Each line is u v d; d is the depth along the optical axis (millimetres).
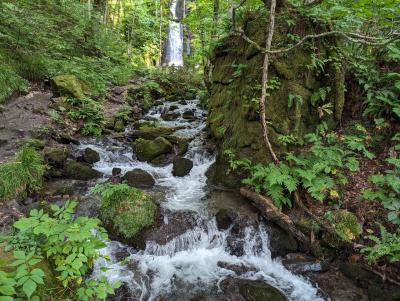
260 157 5914
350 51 6707
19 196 5281
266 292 4227
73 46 12734
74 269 2955
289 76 6000
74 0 15062
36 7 11984
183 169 7047
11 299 2178
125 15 19797
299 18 6211
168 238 4996
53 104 8523
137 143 7895
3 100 7945
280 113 5973
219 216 5336
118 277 4340
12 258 3006
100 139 8141
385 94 5668
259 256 5008
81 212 5223
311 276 4570
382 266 4367
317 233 4938
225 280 4480
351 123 6184
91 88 10445
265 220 5297
